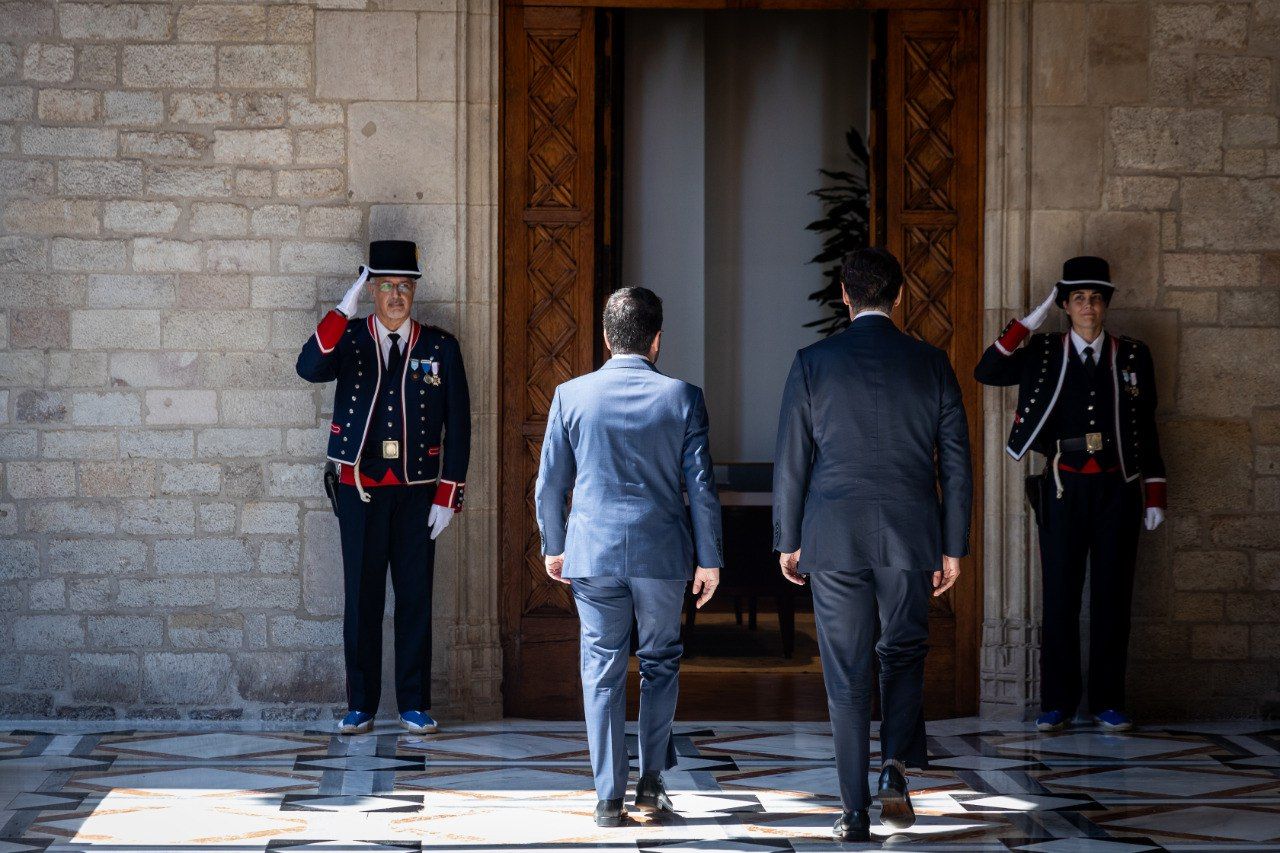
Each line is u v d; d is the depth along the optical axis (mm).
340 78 17719
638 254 25266
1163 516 17125
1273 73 17953
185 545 17641
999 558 17922
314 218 17750
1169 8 17922
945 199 18328
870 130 18484
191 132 17688
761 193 25750
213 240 17703
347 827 12484
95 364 17641
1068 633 17047
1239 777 14641
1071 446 16938
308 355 16516
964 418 12188
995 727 17391
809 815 12977
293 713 17625
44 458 17594
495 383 17891
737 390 25906
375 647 16984
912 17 18297
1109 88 17906
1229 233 17984
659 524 12125
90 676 17562
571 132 18219
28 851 11680
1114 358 17031
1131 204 17938
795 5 18297
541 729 17156
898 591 12000
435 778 14477
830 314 25969
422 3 17734
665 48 25062
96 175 17641
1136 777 14641
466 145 17750
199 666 17625
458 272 17750
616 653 12398
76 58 17625
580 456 12359
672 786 14195
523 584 18156
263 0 17719
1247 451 17984
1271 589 17938
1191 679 17922
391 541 17016
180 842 11977
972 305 18281
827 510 11953
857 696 12055
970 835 12344
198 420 17703
